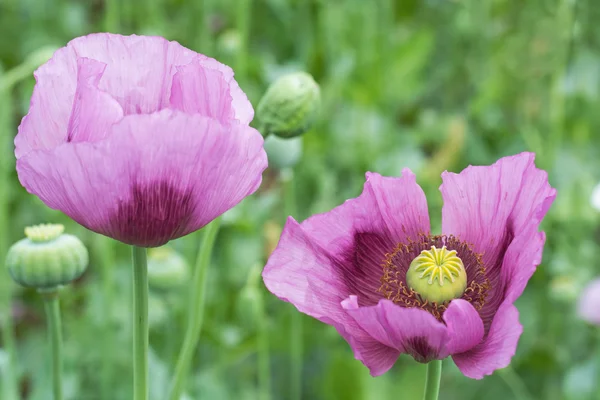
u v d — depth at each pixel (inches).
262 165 29.0
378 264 31.0
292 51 71.6
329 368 48.0
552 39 71.7
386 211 31.0
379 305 28.5
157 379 39.9
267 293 50.1
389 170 61.6
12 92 60.5
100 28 72.2
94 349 48.6
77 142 28.0
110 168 28.0
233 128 28.2
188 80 28.7
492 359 28.5
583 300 48.4
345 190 61.4
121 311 49.8
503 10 77.4
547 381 54.2
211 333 45.9
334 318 29.7
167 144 28.0
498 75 72.2
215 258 52.3
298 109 34.3
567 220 56.1
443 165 64.2
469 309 28.5
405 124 71.5
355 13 70.8
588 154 66.9
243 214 49.8
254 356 53.9
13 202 57.3
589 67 68.7
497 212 30.4
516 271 29.0
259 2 71.7
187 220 28.9
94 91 28.2
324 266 30.3
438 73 77.6
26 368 49.8
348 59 65.6
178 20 72.8
